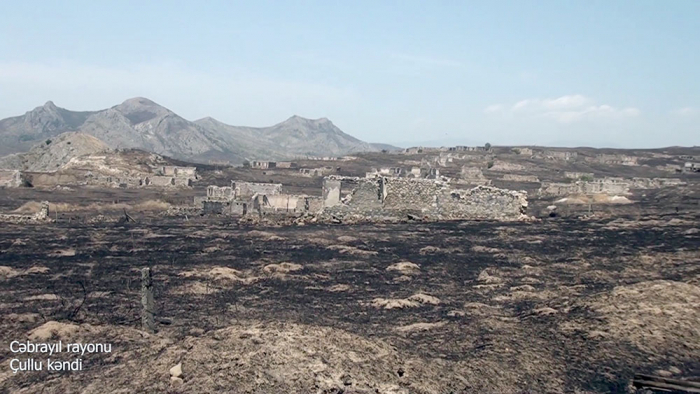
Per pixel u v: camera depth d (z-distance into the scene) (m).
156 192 99.12
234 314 23.67
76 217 64.12
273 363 16.67
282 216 59.84
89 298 26.25
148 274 21.34
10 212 68.56
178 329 21.36
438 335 21.42
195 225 54.88
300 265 34.12
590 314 22.95
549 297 26.84
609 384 17.39
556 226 49.66
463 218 54.81
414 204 55.22
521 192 55.00
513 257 36.69
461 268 33.78
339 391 15.72
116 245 41.75
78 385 16.44
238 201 69.06
